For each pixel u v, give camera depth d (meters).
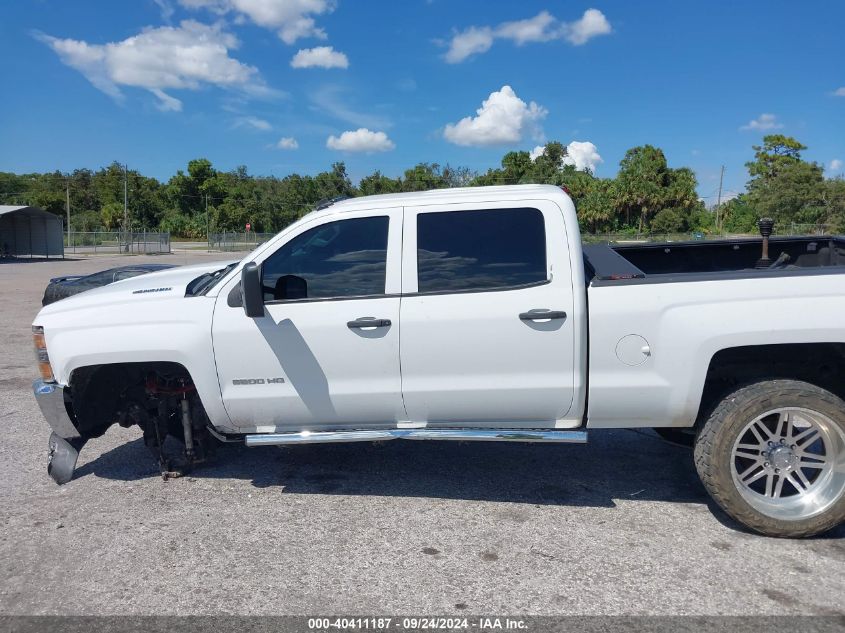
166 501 4.52
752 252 5.57
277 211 88.69
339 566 3.62
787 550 3.72
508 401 4.05
